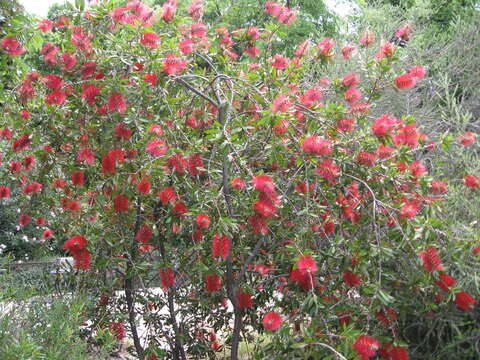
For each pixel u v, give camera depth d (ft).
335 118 8.67
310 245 8.39
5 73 12.72
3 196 10.85
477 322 8.95
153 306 10.52
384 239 8.18
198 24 9.15
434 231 7.45
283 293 9.41
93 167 9.18
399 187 8.37
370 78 9.64
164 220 9.05
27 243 21.35
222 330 11.18
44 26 9.08
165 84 8.46
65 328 7.54
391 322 7.68
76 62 8.75
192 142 8.93
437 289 7.92
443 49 16.72
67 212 10.27
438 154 12.12
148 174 8.07
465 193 9.61
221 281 9.66
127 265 9.68
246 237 9.41
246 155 9.33
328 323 7.70
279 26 9.83
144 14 8.21
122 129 8.43
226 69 9.93
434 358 9.14
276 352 7.44
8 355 6.13
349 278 7.98
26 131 9.35
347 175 8.05
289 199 8.25
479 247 7.91
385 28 18.10
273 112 7.40
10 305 8.27
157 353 9.33
